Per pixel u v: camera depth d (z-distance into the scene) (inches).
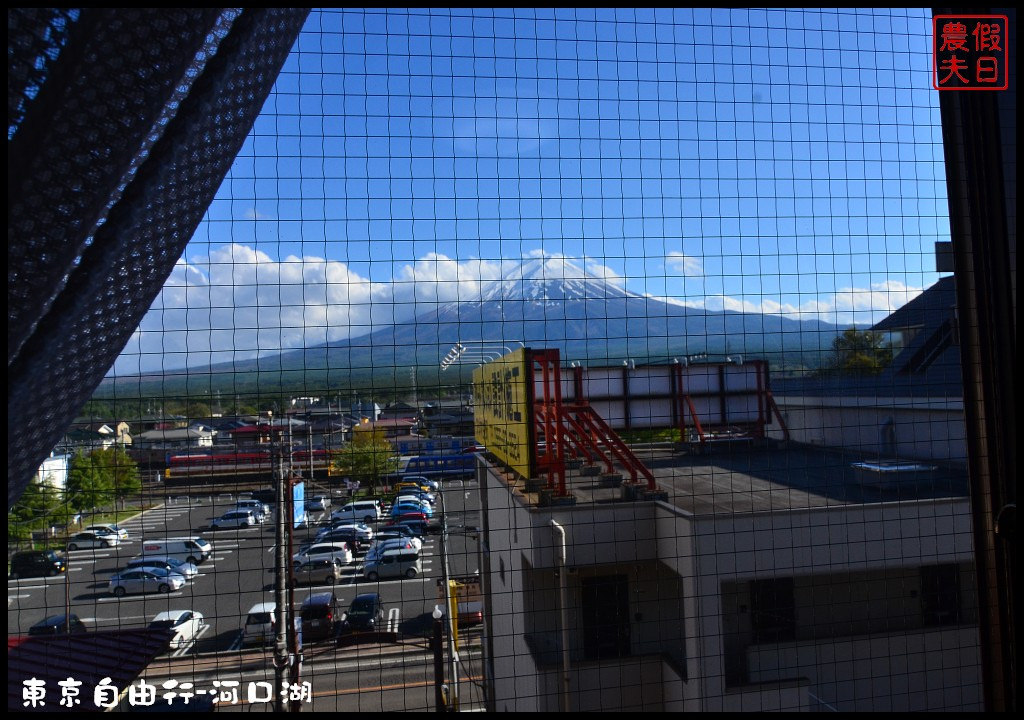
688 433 249.8
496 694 195.0
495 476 205.3
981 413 93.4
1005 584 90.9
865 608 157.4
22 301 45.5
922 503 141.3
